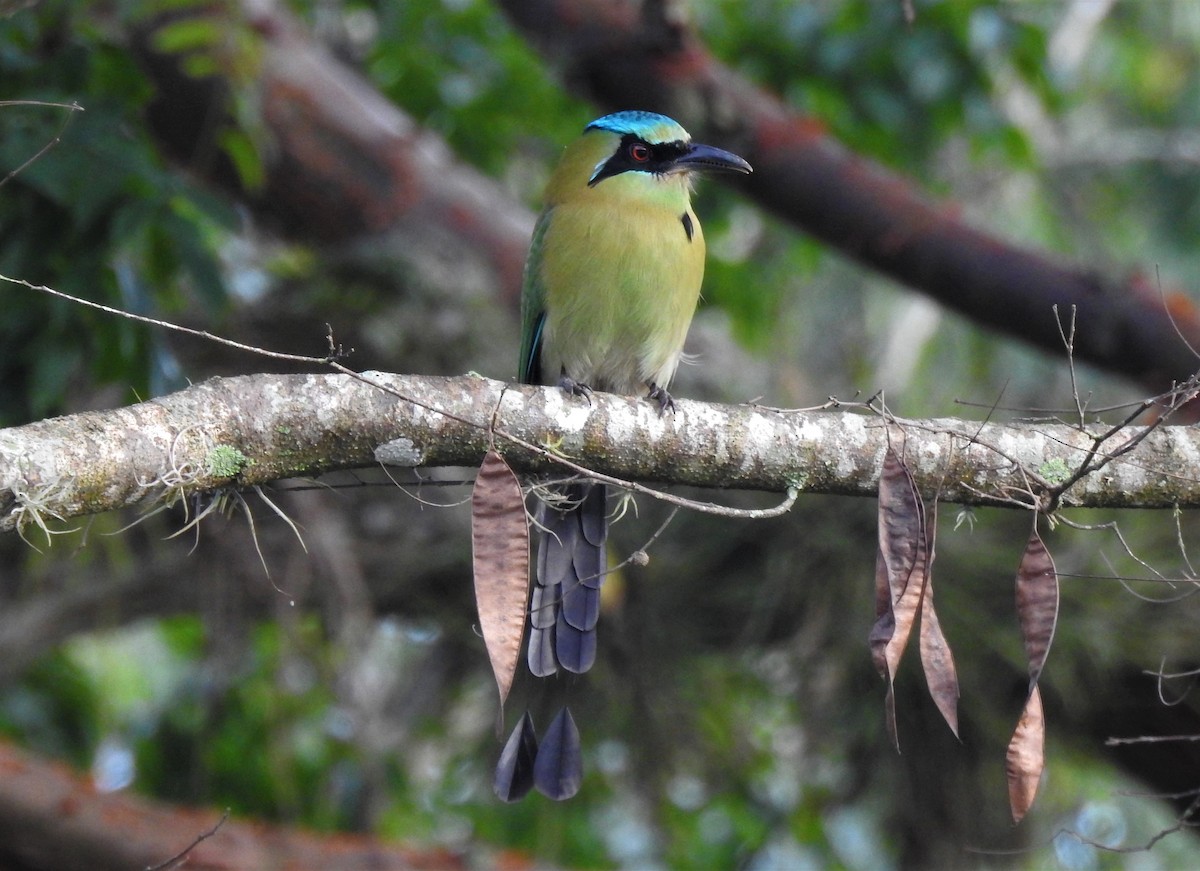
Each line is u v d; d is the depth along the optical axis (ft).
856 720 36.63
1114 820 45.50
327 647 38.01
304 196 40.65
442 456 20.49
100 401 34.42
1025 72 41.60
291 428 19.52
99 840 30.32
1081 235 56.75
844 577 36.11
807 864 44.96
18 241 27.37
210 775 41.27
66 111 27.22
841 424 21.94
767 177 36.88
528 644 24.36
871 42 41.34
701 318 46.24
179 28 32.48
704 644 37.55
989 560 34.83
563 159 31.35
